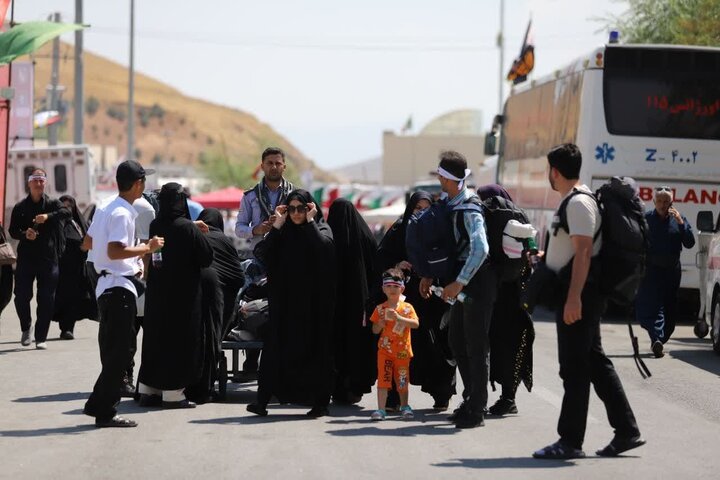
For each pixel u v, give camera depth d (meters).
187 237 12.32
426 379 12.42
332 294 12.04
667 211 17.91
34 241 17.94
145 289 12.54
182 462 9.61
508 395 12.20
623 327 23.14
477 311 11.18
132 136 51.44
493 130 33.78
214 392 13.23
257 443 10.48
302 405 12.79
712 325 18.39
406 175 162.25
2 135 26.09
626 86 24.25
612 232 9.58
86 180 38.25
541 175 27.80
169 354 12.48
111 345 11.17
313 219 12.03
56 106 52.38
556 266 9.74
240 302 13.75
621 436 9.92
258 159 147.62
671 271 17.83
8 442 10.53
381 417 11.85
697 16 32.53
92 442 10.52
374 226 53.81
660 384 14.66
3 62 19.23
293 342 11.98
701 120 24.23
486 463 9.59
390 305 11.91
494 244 11.20
